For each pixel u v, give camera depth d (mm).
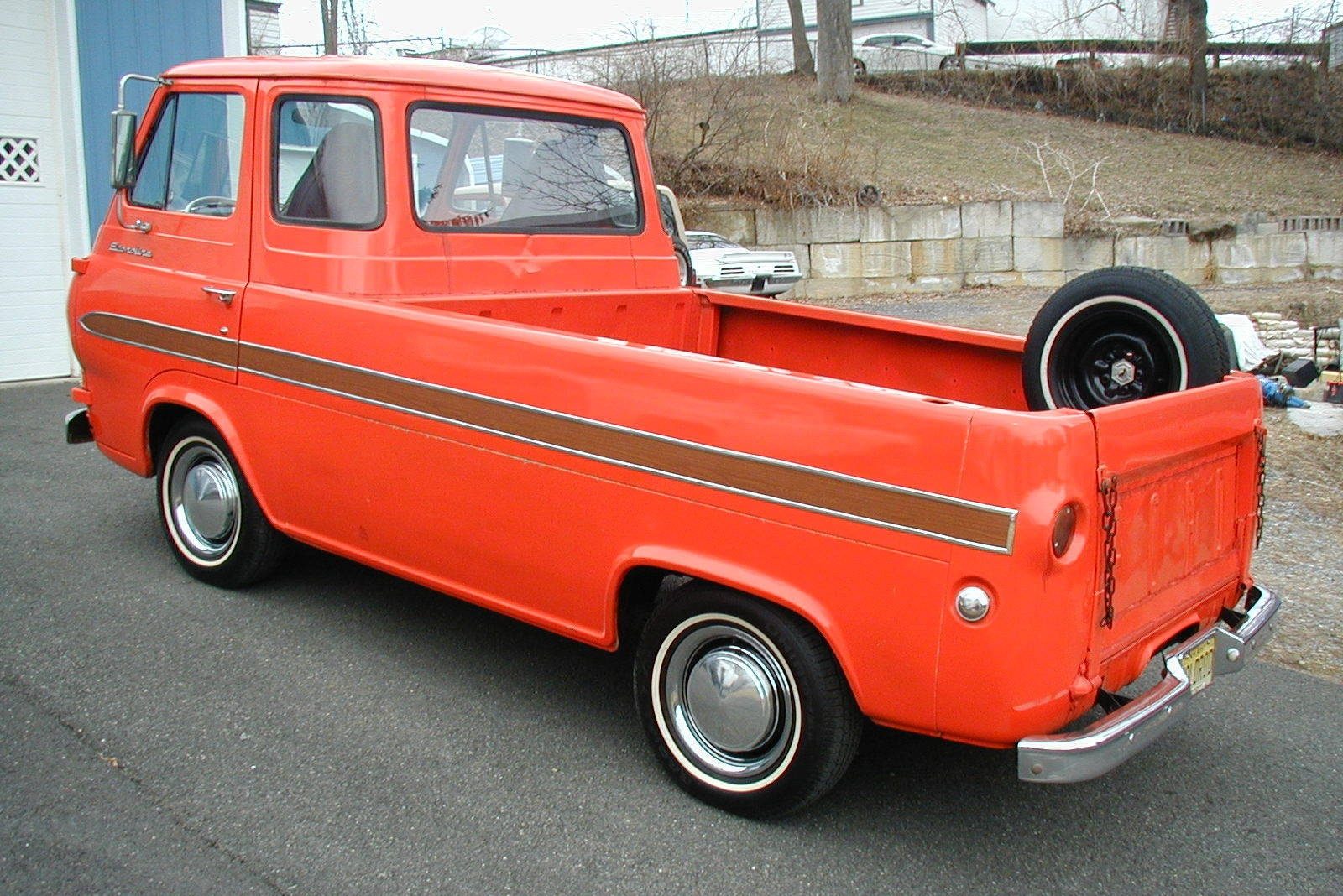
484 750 3725
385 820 3295
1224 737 4105
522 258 4637
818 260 20781
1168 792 3688
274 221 4395
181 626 4570
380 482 3994
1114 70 28656
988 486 2750
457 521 3781
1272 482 7559
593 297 4809
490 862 3119
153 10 10070
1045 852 3305
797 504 3025
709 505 3186
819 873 3141
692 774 3439
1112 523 2869
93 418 5184
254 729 3779
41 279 9773
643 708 3547
